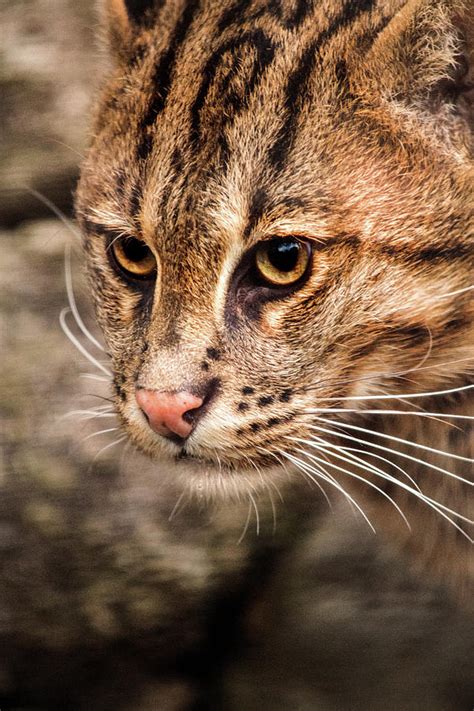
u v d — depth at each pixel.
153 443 1.64
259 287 1.61
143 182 1.62
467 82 1.61
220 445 1.62
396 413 1.64
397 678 1.78
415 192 1.61
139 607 1.80
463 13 1.60
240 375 1.61
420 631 1.79
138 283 1.64
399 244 1.61
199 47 1.62
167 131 1.61
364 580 1.80
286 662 1.79
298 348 1.61
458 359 1.64
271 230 1.60
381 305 1.62
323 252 1.60
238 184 1.60
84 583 1.80
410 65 1.61
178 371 1.61
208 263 1.60
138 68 1.64
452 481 1.68
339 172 1.60
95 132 1.65
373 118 1.61
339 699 1.78
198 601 1.80
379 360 1.63
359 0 1.62
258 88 1.61
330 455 1.68
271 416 1.62
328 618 1.79
